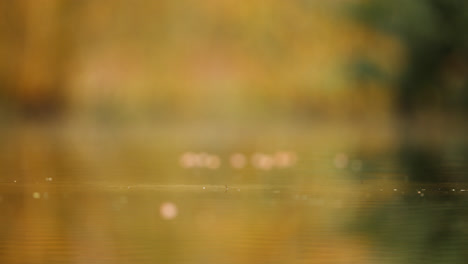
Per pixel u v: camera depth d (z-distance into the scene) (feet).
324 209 18.01
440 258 12.96
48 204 18.81
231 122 85.71
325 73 87.25
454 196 20.33
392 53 84.07
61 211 17.63
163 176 26.27
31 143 48.42
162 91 85.05
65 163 32.12
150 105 84.33
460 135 59.93
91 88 82.89
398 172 27.91
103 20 84.23
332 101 87.25
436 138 55.21
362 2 84.79
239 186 23.13
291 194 20.99
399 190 21.75
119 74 84.12
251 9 88.63
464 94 82.23
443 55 81.61
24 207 18.26
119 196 20.52
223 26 88.84
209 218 16.70
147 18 85.87
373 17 83.97
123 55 84.64
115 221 16.35
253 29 88.99
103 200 19.62
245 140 53.83
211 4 88.17
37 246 13.82
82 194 20.89
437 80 82.99
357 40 85.56
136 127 77.51
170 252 13.35
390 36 83.35
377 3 83.66
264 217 16.83
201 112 85.66
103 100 83.05
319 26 88.89
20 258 12.91
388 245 13.82
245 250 13.57
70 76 82.38
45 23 81.35
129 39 85.10
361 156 36.99
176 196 20.54
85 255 13.12
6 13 79.71
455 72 81.87
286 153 39.37
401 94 85.20
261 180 24.90
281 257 12.96
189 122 84.79
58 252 13.37
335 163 32.65
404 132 65.67
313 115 87.15
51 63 81.61
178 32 86.89
